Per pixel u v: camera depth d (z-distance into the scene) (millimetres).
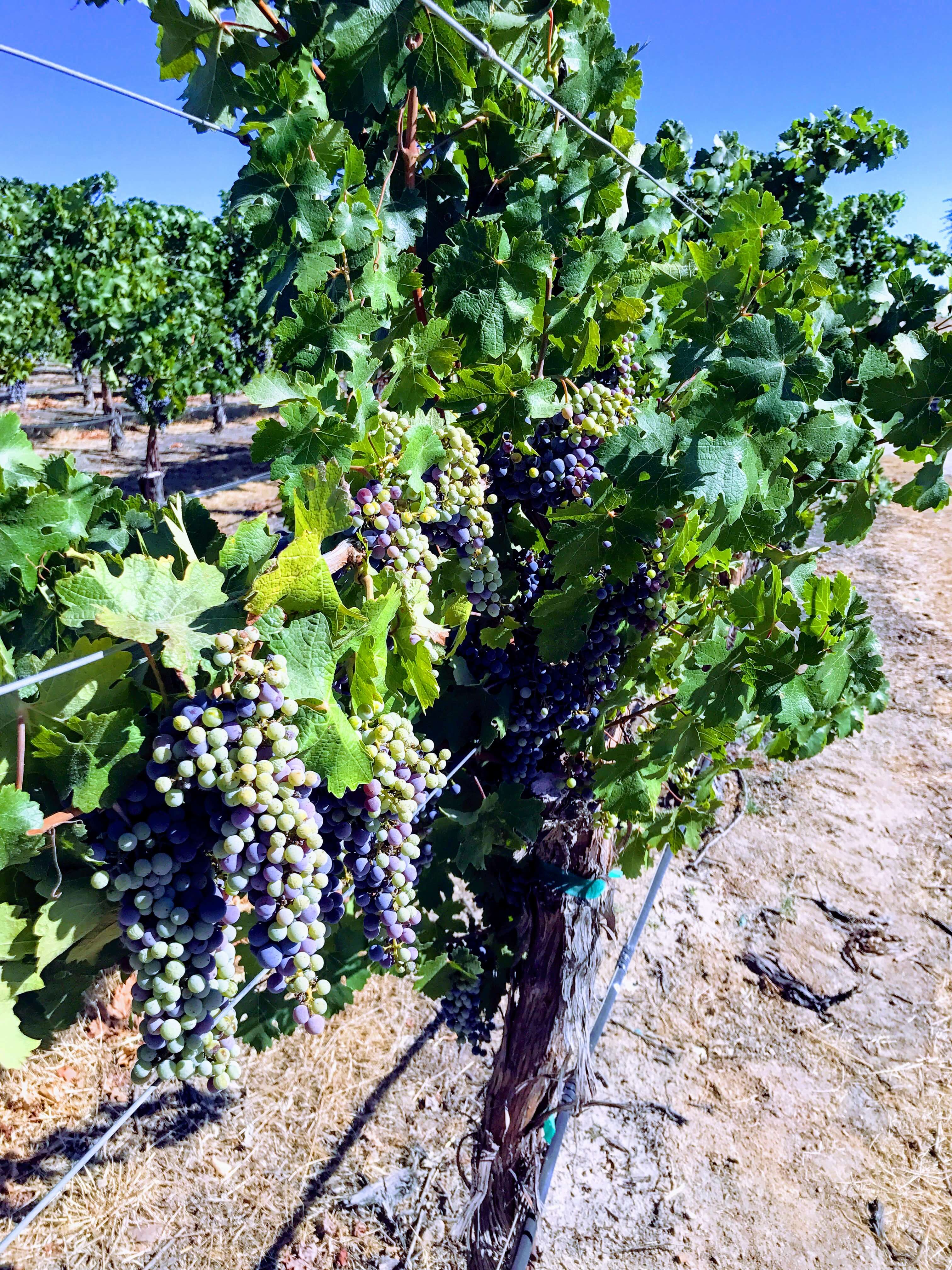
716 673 2707
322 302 2039
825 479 3119
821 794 7441
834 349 2988
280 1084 4750
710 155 5371
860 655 3453
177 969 1385
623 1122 4633
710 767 3250
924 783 7570
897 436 2670
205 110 2113
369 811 1731
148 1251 3918
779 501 2467
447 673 2688
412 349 2230
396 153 2459
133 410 27578
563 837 3244
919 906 6254
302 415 1898
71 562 1854
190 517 2098
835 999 5469
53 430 23922
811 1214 4223
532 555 2719
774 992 5504
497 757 3045
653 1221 4152
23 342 21703
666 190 2957
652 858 3367
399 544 1885
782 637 2684
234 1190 4203
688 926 5984
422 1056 4977
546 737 3000
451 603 2254
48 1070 4605
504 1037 3318
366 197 2172
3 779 1371
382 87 2125
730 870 6539
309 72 2064
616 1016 5273
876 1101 4836
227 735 1329
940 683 8984
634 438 2232
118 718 1320
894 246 9000
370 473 1932
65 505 1860
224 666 1353
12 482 1969
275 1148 4418
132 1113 1527
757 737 3354
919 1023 5328
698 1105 4762
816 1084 4918
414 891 2289
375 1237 4039
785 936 5938
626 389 2793
